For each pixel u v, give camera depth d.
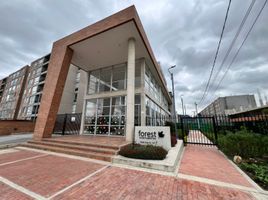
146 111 10.30
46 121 8.87
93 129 11.18
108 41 8.95
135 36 8.38
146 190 3.07
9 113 32.84
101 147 6.32
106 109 10.96
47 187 3.19
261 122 8.70
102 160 5.38
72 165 4.79
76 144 7.04
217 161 5.43
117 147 5.94
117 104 10.56
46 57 30.56
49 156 6.00
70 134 11.97
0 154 6.39
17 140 9.52
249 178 3.77
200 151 7.38
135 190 3.06
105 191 3.01
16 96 33.12
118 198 2.75
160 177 3.78
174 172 4.18
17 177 3.75
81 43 9.27
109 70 12.18
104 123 10.72
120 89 11.20
